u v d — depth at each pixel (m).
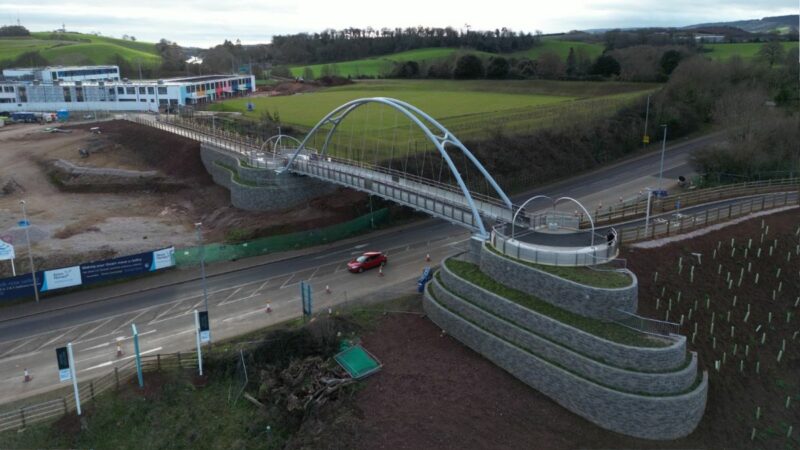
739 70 106.06
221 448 32.75
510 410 33.22
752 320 41.31
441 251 56.31
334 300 45.91
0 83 142.50
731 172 74.12
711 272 43.75
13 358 39.72
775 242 49.12
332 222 62.84
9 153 96.19
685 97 99.94
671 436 31.34
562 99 110.31
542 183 77.75
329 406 33.66
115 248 58.38
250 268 54.12
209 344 39.81
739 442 32.34
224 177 77.12
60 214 71.31
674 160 84.69
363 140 82.12
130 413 34.22
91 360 39.12
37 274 48.50
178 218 71.12
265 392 35.62
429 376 35.88
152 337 41.88
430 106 104.44
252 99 132.12
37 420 33.44
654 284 40.50
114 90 137.88
